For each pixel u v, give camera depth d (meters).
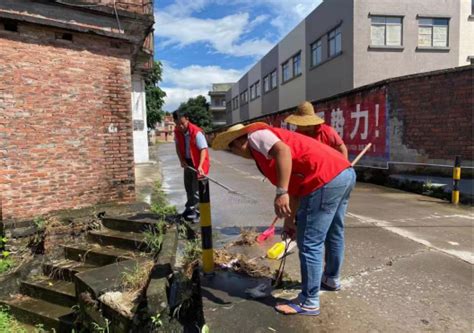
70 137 6.09
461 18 16.83
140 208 6.55
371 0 16.11
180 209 6.88
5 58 5.38
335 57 18.03
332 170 2.66
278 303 3.05
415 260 4.01
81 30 5.91
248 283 3.47
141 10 6.94
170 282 3.65
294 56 24.09
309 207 2.70
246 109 39.31
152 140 38.31
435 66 16.81
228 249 4.45
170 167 14.55
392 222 5.69
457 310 2.94
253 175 12.20
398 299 3.12
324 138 4.47
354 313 2.90
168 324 3.24
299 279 3.53
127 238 5.41
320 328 2.70
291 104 24.88
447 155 9.05
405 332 2.64
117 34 6.29
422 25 16.64
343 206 2.94
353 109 11.23
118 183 6.65
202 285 3.44
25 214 5.74
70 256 5.64
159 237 5.03
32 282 5.26
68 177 6.11
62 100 5.96
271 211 6.65
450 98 8.91
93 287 3.91
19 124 5.58
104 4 6.55
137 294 3.69
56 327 4.54
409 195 8.36
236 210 6.76
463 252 4.27
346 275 3.63
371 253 4.24
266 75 30.94
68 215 5.89
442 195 7.90
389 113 9.82
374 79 16.39
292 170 2.72
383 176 10.03
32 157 5.74
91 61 6.21
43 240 5.64
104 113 6.42
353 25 16.14
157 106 29.20
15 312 4.93
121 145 6.63
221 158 20.30
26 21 5.40
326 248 3.18
